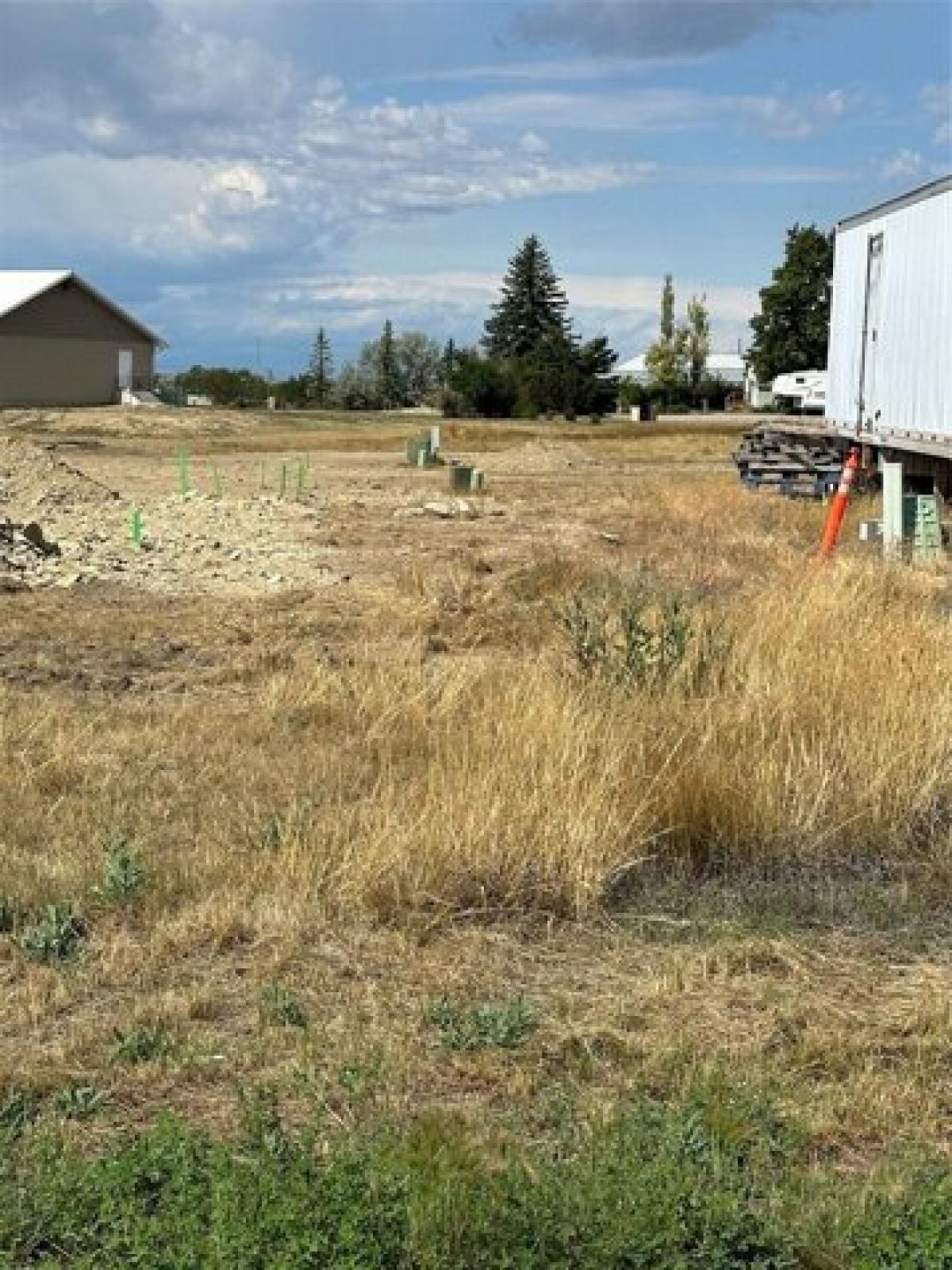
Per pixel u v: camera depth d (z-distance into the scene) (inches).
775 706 310.2
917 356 801.6
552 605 523.2
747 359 3577.8
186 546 743.1
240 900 240.7
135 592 595.8
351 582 628.1
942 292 757.9
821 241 2979.8
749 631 370.3
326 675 399.9
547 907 249.3
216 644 482.0
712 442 1923.0
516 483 1234.6
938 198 757.9
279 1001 205.9
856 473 954.1
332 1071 189.0
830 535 671.1
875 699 311.4
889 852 280.7
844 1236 153.5
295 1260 143.9
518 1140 171.3
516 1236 149.4
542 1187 156.6
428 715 355.9
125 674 438.0
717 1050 197.9
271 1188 153.0
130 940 230.4
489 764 281.7
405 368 3442.4
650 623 425.1
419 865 250.4
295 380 3267.7
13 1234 150.3
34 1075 187.0
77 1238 151.3
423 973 222.7
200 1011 206.8
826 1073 193.0
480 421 2527.1
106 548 729.0
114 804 297.7
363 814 271.6
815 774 288.5
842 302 1008.9
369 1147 165.5
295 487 1189.1
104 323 2701.8
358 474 1380.4
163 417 2201.0
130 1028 200.4
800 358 2994.6
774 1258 150.3
